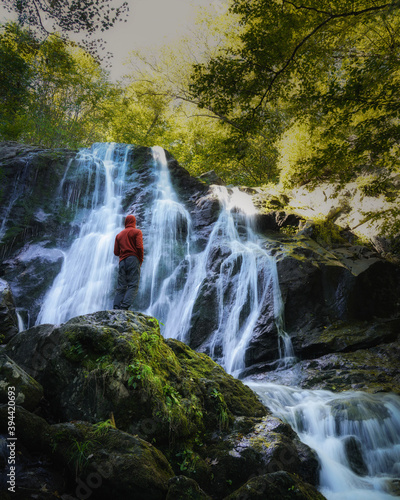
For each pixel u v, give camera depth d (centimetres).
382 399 616
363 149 864
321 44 943
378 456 518
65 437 338
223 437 429
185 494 308
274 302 892
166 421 388
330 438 539
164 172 1316
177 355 526
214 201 1191
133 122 2452
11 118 1506
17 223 1073
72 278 992
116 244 682
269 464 391
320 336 856
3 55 1292
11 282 942
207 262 1041
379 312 948
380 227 1104
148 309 963
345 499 419
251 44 874
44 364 426
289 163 1377
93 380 389
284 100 963
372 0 859
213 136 2205
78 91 1822
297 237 1100
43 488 305
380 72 830
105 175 1254
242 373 832
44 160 1186
